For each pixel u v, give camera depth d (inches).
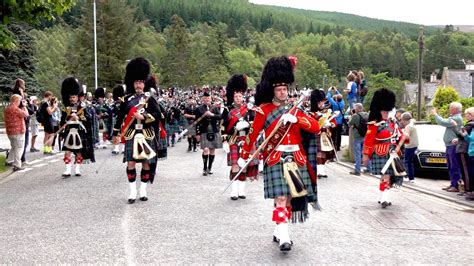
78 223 273.3
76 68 2044.8
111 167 494.3
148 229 262.1
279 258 217.8
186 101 848.3
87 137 440.1
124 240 241.9
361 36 5182.1
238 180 343.6
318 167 456.4
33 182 407.8
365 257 220.8
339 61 3878.0
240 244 237.3
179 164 528.7
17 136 471.8
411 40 4485.7
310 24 5910.4
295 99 255.4
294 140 232.4
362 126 474.3
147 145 325.4
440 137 551.2
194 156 609.3
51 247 230.7
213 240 243.1
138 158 319.6
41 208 309.7
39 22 463.2
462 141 369.4
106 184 396.2
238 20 5457.7
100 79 2018.9
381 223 281.9
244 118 347.6
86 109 440.1
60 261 211.8
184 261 212.8
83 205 318.3
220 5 5816.9
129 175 327.3
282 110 232.5
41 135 937.5
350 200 348.5
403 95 2773.1
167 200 336.5
